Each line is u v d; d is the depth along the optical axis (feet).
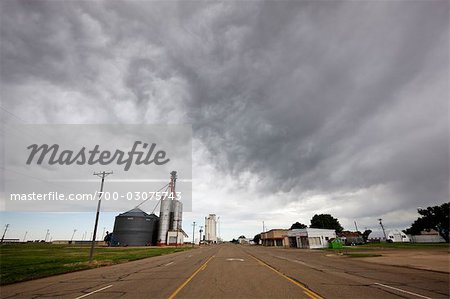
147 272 50.70
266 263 65.46
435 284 34.04
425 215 253.44
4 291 33.99
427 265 56.34
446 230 243.19
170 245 297.33
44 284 39.24
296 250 149.48
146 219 296.92
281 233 275.18
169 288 32.58
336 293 28.53
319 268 53.62
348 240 246.68
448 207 237.66
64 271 54.54
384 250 126.82
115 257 97.25
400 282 35.65
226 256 96.02
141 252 139.95
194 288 32.19
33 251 150.71
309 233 185.78
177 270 52.54
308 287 32.07
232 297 26.99
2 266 65.16
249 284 34.42
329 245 167.73
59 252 139.33
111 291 31.76
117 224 288.92
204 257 92.73
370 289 30.71
